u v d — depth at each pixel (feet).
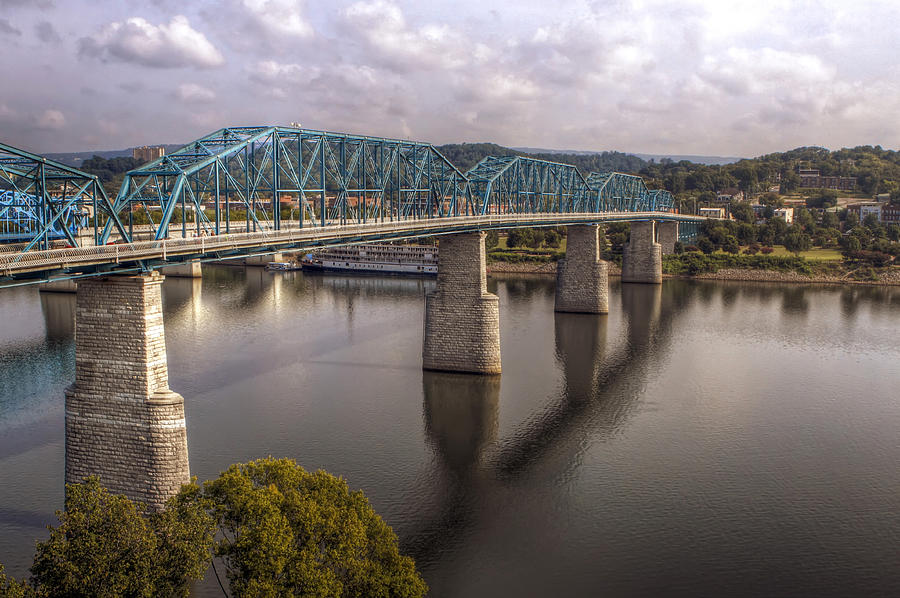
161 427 157.48
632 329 388.37
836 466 207.92
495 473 198.90
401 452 209.36
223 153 201.16
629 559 160.56
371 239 249.14
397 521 173.17
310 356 308.60
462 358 288.30
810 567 158.61
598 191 538.47
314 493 124.88
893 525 175.83
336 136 256.93
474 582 151.33
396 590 119.14
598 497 187.21
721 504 184.55
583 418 243.19
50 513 167.63
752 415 248.73
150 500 159.94
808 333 383.45
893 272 597.11
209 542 114.52
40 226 146.92
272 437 215.72
